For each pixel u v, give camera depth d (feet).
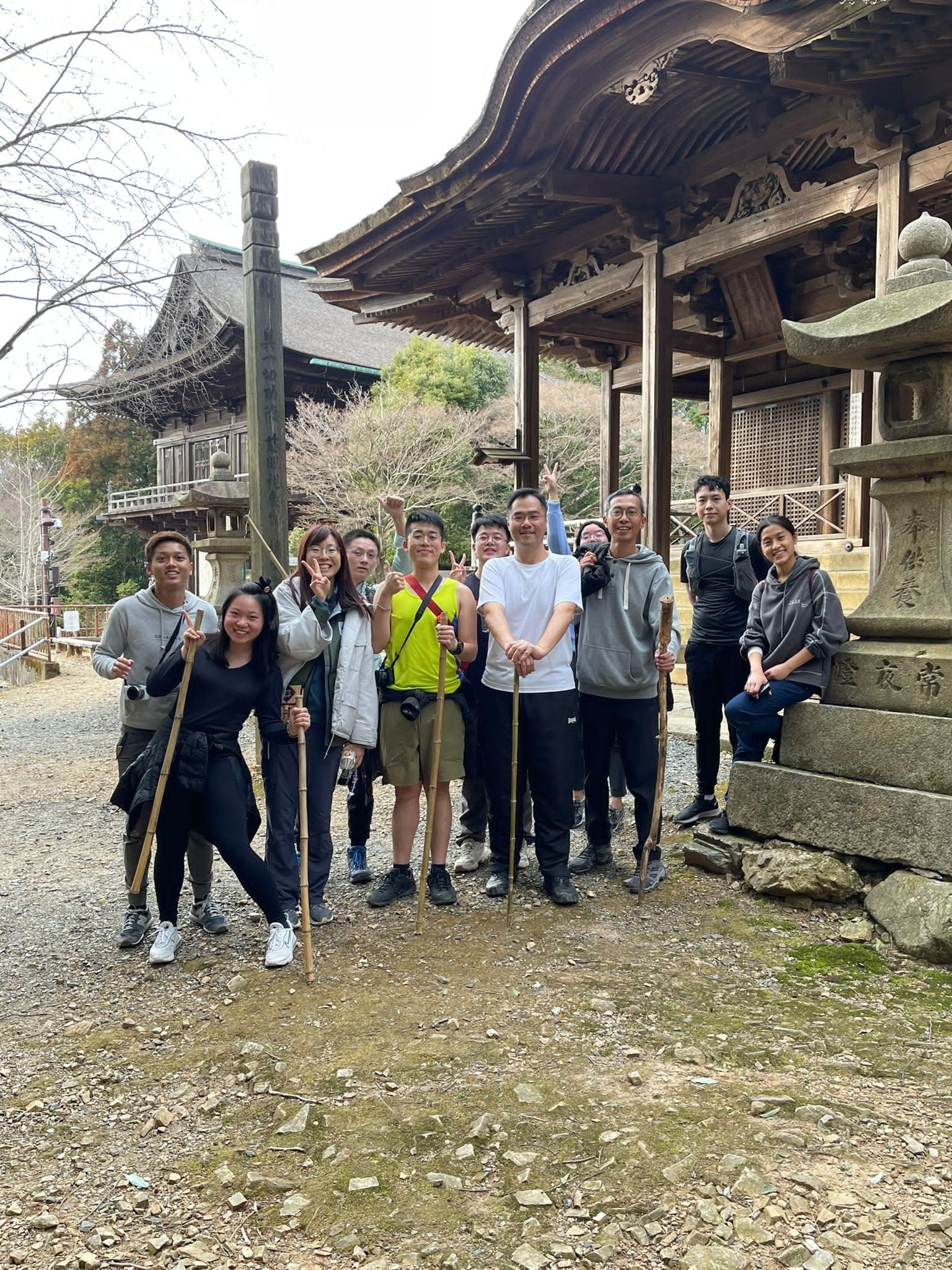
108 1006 11.19
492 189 26.84
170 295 33.63
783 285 36.50
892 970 11.35
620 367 46.24
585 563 14.65
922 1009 10.32
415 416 74.02
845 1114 8.20
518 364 34.45
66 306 29.94
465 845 15.97
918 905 11.87
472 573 16.28
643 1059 9.36
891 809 12.69
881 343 12.77
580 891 14.44
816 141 24.71
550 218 29.12
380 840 18.21
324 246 32.76
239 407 93.30
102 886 16.40
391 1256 6.81
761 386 42.78
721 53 21.47
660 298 28.12
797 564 14.21
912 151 21.22
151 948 12.78
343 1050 9.67
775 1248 6.70
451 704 13.94
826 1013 10.27
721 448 39.78
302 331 94.07
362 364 91.25
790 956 11.79
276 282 22.52
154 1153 8.23
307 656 12.74
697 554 16.67
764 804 14.46
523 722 13.80
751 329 38.22
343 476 74.13
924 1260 6.51
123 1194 7.68
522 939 12.53
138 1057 9.89
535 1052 9.52
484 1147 7.97
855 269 32.24
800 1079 8.88
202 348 35.47
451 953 12.13
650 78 21.54
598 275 30.78
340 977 11.53
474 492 73.97
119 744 13.56
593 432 86.28
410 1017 10.36
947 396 13.14
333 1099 8.77
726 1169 7.48
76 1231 7.28
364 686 13.24
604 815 15.43
